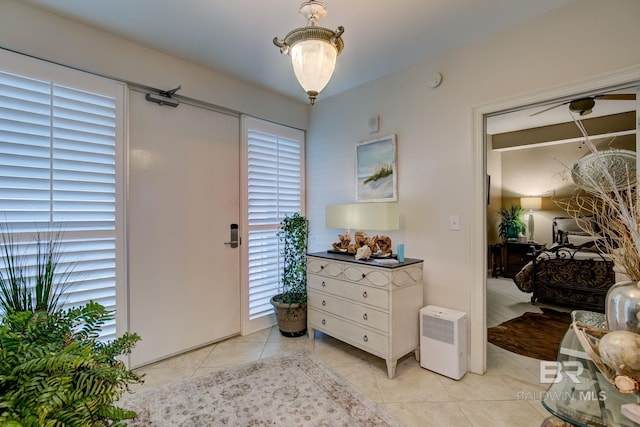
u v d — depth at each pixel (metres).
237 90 3.00
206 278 2.85
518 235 5.10
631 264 1.19
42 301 1.60
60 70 2.04
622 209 1.19
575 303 3.60
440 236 2.54
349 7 1.94
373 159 2.99
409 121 2.74
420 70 2.66
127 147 2.35
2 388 0.93
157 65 2.47
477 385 2.18
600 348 1.11
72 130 2.09
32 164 1.94
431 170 2.60
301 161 3.69
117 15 2.02
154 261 2.51
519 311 3.71
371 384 2.20
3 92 1.85
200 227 2.80
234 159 3.07
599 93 1.93
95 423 0.99
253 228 3.19
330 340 2.98
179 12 1.99
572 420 1.13
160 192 2.54
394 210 2.59
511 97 2.17
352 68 2.78
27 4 1.91
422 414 1.86
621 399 1.17
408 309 2.41
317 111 3.62
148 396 2.04
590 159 1.82
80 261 2.12
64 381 0.97
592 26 1.87
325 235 3.52
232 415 1.86
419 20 2.09
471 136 2.36
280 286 3.42
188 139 2.72
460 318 2.27
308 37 1.46
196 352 2.72
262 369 2.41
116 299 2.28
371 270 2.39
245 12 2.00
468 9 1.98
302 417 1.84
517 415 1.85
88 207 2.16
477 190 2.35
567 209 1.84
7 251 1.74
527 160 4.79
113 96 2.27
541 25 2.04
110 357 1.32
